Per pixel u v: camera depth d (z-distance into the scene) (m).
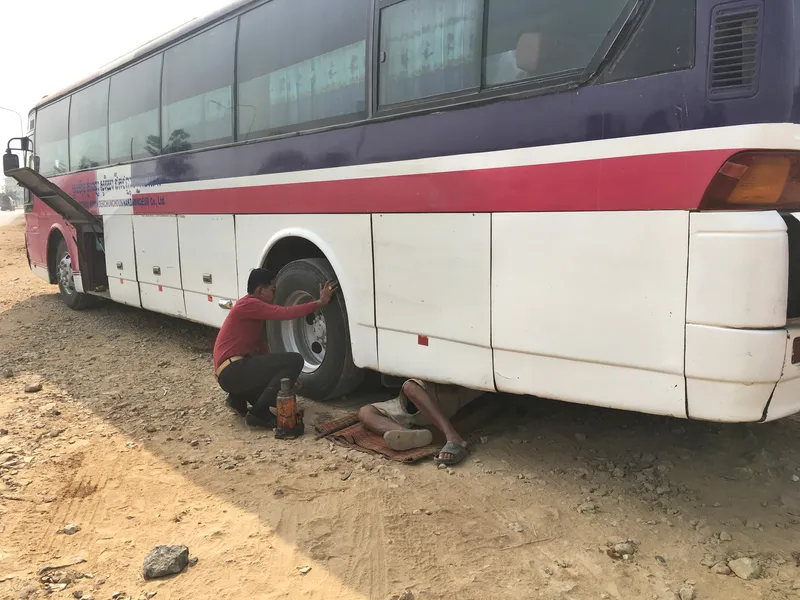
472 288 3.65
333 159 4.52
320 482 3.69
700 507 3.21
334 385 4.88
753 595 2.56
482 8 3.52
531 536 3.04
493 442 4.08
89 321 8.97
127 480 3.86
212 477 3.84
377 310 4.30
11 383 6.13
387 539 3.06
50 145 9.84
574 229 3.15
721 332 2.71
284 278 5.17
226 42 5.65
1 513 3.49
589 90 3.06
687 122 2.75
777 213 2.70
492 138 3.47
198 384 5.80
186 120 6.31
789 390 2.79
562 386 3.29
